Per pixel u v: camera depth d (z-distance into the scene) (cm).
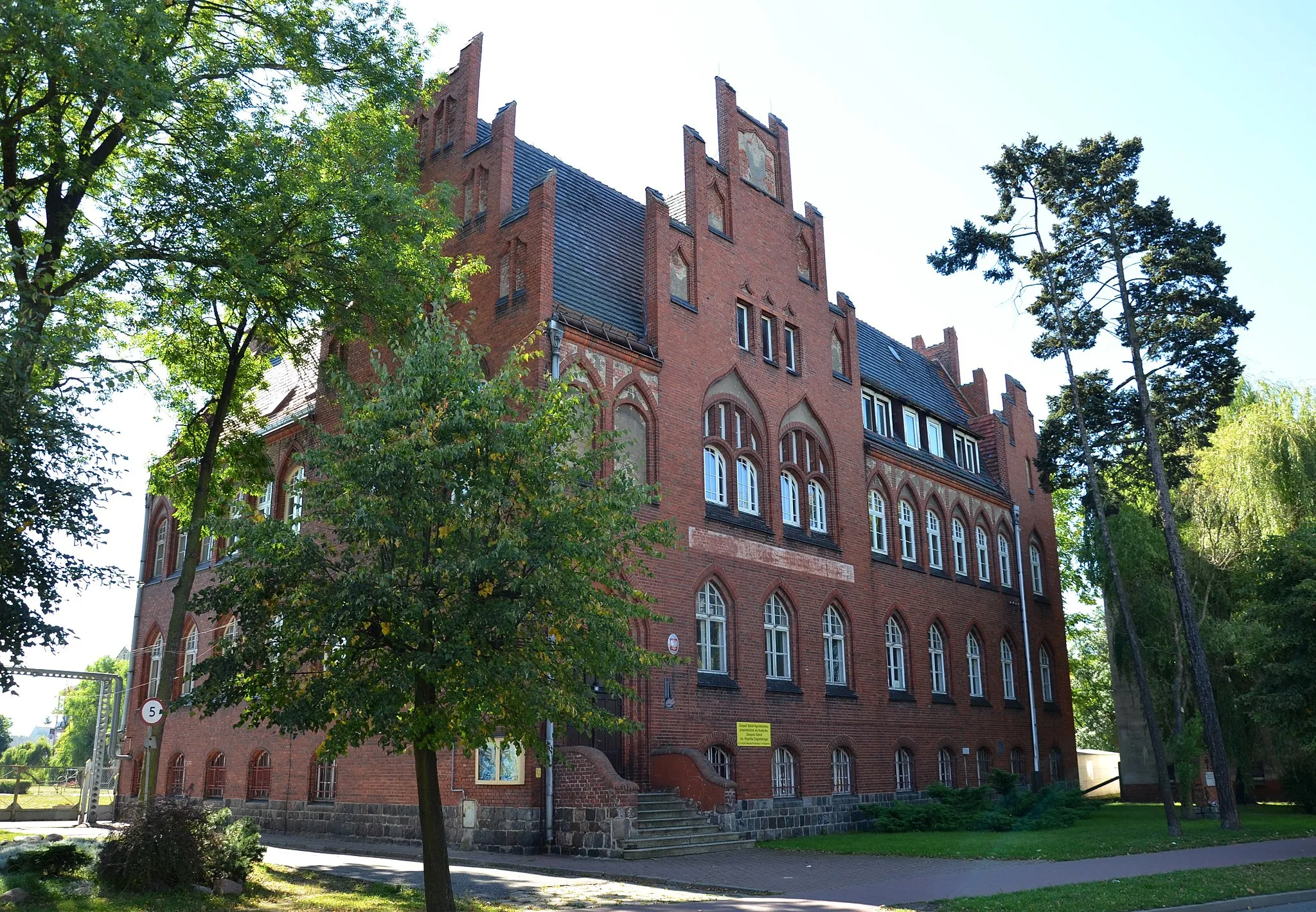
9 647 1320
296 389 3081
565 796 1967
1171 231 2784
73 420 1333
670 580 2312
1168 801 2342
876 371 3631
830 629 2850
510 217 2397
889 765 2894
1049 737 3766
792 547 2719
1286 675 2336
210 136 1667
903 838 2372
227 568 1318
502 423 1321
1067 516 5478
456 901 1345
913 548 3328
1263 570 2458
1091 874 1623
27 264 1521
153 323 1883
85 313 1741
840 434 3005
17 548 1313
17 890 1284
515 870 1738
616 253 2653
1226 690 3145
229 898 1377
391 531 1220
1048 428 3058
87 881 1431
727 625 2477
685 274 2622
